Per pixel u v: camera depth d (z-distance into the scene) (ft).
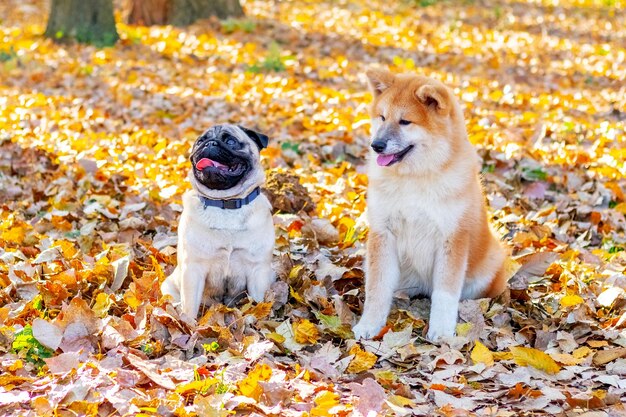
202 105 36.96
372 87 18.78
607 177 27.22
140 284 17.99
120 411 12.84
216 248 17.04
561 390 14.70
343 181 26.35
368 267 18.12
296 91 39.60
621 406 13.87
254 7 67.77
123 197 25.40
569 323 17.37
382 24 61.41
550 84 43.34
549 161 28.66
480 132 31.04
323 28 58.85
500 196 25.27
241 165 16.92
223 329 16.05
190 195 17.29
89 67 44.16
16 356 15.19
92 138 31.55
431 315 17.54
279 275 19.04
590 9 72.59
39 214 23.82
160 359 15.06
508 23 64.18
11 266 19.17
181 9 58.95
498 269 18.92
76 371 14.21
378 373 15.06
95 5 52.95
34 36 54.39
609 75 45.93
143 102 37.45
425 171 17.34
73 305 16.15
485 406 14.16
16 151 29.12
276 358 15.92
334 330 17.13
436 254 18.06
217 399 13.16
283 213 23.48
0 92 39.37
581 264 20.94
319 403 13.52
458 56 50.08
